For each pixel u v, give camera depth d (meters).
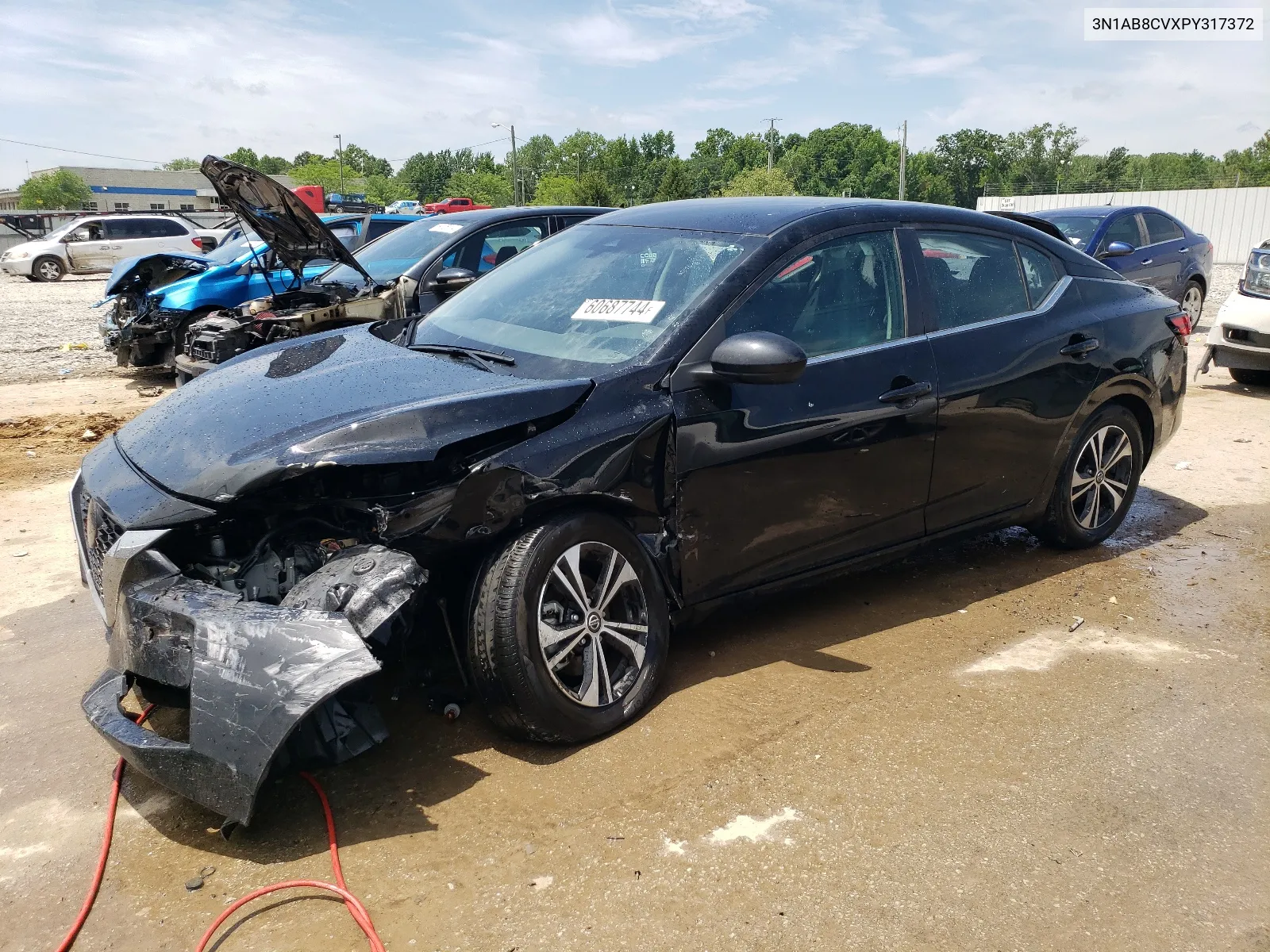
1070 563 4.88
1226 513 5.71
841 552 3.86
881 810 2.83
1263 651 3.91
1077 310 4.61
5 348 12.97
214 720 2.49
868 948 2.30
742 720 3.31
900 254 4.00
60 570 4.87
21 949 2.33
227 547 2.93
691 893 2.49
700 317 3.41
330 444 2.79
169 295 9.66
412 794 2.91
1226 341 8.93
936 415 3.94
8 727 3.37
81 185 90.81
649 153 140.50
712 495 3.40
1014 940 2.33
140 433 3.34
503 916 2.41
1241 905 2.46
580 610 3.11
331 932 2.37
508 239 8.04
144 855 2.68
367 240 11.43
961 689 3.56
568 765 3.05
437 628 3.24
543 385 3.13
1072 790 2.94
